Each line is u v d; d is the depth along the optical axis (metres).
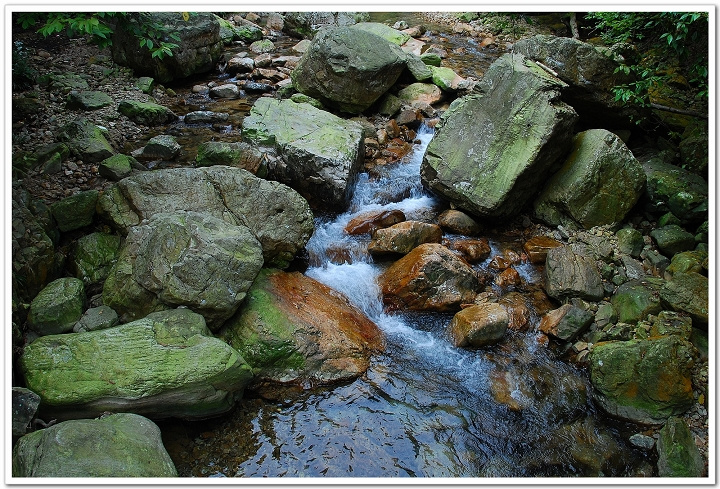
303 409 4.47
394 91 9.31
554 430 4.44
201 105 8.76
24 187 5.85
